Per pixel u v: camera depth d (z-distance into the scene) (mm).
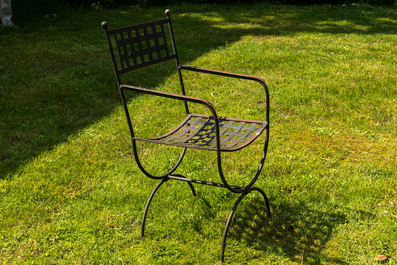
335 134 4254
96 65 6473
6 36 8398
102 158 3834
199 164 3695
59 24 9539
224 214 3064
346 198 3223
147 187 3387
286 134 4258
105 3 11422
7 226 2973
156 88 5488
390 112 4699
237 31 8734
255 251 2730
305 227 2920
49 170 3641
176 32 8734
